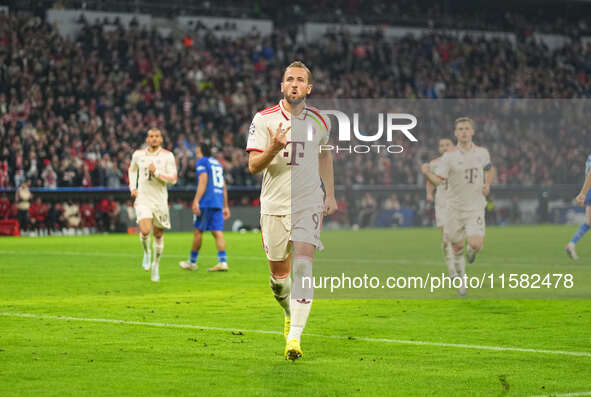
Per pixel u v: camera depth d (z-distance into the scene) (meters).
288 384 17.72
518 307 30.30
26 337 23.56
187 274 44.06
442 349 22.00
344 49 142.88
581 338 23.83
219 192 45.69
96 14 127.50
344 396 16.70
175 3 135.88
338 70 139.38
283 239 21.34
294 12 148.12
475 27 161.88
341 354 21.27
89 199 95.69
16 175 93.62
